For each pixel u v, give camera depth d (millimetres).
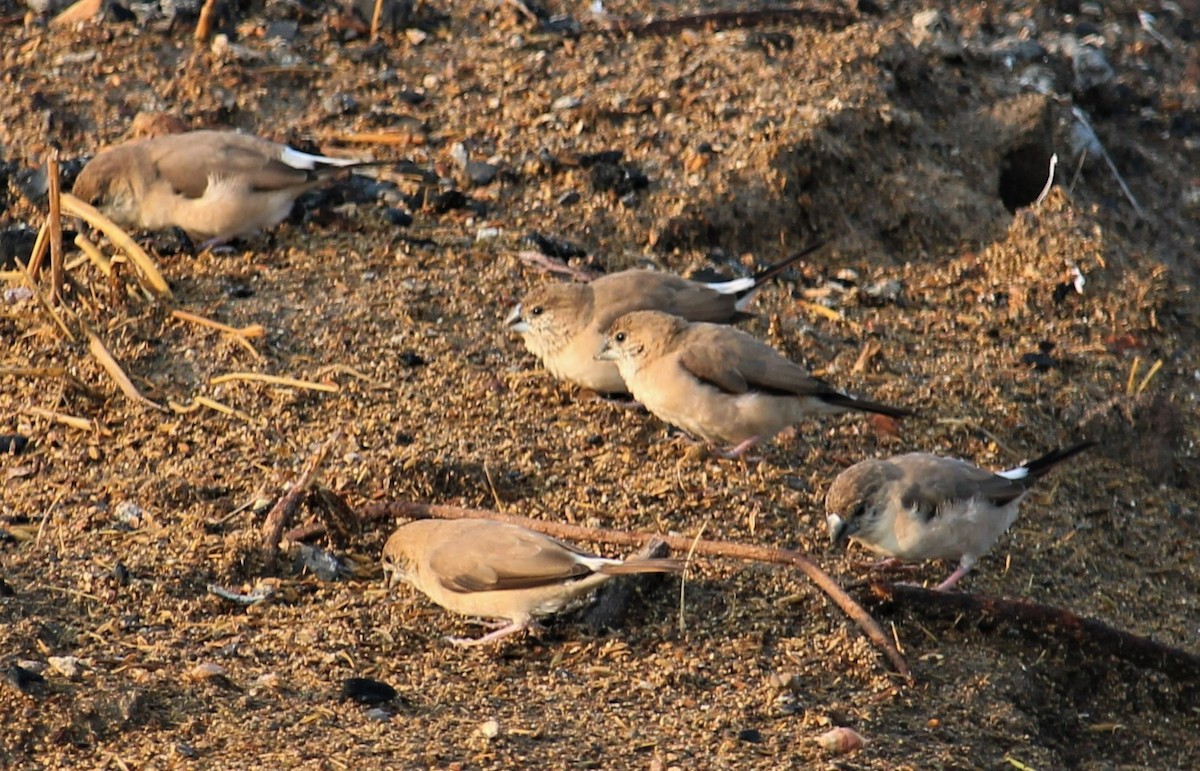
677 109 16625
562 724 9070
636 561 9477
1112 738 10320
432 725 8938
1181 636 11516
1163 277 15812
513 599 9641
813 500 11844
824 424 12953
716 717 9266
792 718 9352
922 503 10594
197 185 14141
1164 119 19188
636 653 9891
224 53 17125
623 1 18797
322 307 13641
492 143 16188
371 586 10375
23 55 17047
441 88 17047
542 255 14648
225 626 9789
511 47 17750
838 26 18328
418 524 10086
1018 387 13906
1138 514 12938
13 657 9188
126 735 8656
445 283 14164
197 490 11188
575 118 16469
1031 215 16078
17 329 13094
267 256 14406
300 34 17750
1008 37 19531
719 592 10516
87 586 10039
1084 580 11953
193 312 13398
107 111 16297
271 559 10445
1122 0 21625
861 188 16156
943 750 9273
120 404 12250
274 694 9125
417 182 15578
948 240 16156
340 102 16688
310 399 12398
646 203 15469
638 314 12203
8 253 14125
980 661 10297
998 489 10867
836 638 10094
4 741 8523
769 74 17062
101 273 13836
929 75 17531
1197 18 21672
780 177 15711
